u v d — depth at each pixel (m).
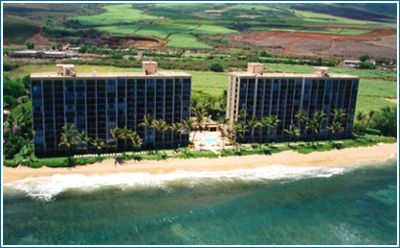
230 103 169.75
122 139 146.50
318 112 169.50
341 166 154.38
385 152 170.00
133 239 96.00
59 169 130.50
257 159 151.88
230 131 162.75
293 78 165.62
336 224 108.56
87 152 142.75
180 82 149.88
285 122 170.88
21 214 104.94
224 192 124.75
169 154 146.62
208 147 158.62
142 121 148.38
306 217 111.56
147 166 137.50
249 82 161.38
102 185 124.25
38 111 133.00
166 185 127.25
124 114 144.88
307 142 172.12
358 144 174.00
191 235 99.00
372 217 113.25
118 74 147.00
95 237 96.06
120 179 129.00
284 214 112.44
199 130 183.62
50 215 105.12
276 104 167.12
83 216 105.62
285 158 155.12
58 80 133.25
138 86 144.12
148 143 151.12
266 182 134.50
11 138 138.88
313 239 100.31
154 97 147.62
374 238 102.00
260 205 117.06
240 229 103.25
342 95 175.62
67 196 116.19
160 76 146.38
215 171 140.62
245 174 140.50
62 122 137.12
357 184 136.62
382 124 191.00
